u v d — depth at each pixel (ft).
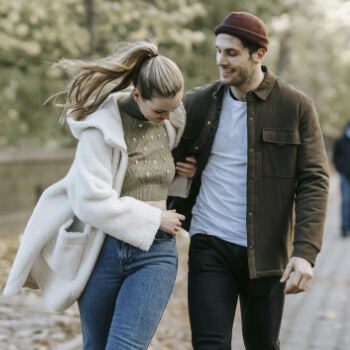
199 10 39.04
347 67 101.55
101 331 10.91
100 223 10.23
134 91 10.68
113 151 10.51
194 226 12.10
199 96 12.20
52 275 11.14
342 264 32.27
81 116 10.91
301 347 18.49
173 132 11.59
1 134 56.59
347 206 42.29
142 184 10.82
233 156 11.81
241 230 11.68
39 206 10.88
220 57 11.31
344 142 42.24
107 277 10.66
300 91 11.84
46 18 39.60
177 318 21.27
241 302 12.28
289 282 11.07
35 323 18.99
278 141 11.55
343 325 20.92
